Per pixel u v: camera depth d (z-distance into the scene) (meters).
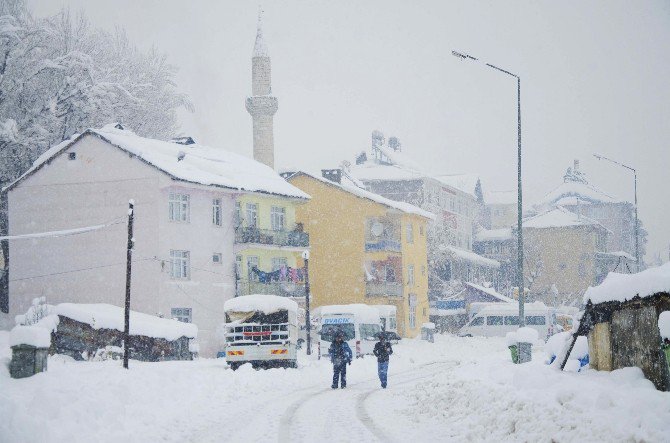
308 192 67.50
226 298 52.09
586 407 11.81
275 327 31.72
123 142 48.66
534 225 104.88
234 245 53.19
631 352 15.03
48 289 50.31
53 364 27.86
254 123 88.44
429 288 82.56
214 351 50.59
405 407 17.78
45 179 51.03
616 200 131.12
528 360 23.06
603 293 15.66
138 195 48.28
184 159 53.00
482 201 114.12
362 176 95.69
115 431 14.11
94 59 68.06
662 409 10.66
